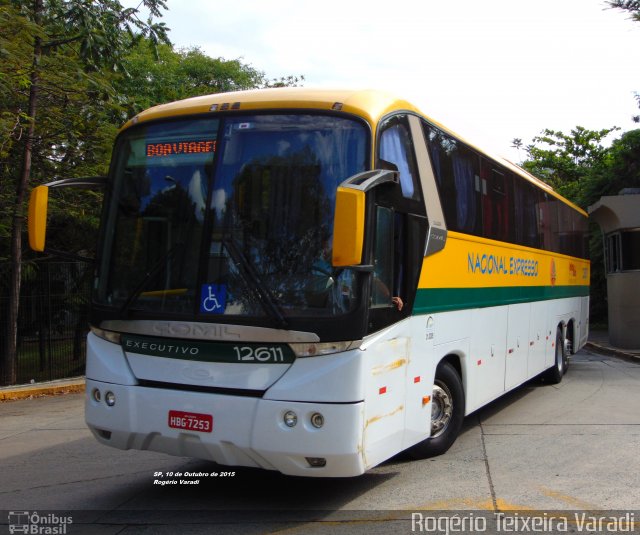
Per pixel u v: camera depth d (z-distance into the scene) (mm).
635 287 18562
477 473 6543
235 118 5613
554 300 12172
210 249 5387
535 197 10930
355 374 5008
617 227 18688
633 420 8961
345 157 5336
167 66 25984
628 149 26391
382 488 6145
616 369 15008
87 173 14422
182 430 5301
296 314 5074
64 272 14758
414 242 6234
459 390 7336
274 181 5383
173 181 5711
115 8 13648
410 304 6070
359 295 5070
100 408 5707
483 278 8211
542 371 11219
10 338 13352
